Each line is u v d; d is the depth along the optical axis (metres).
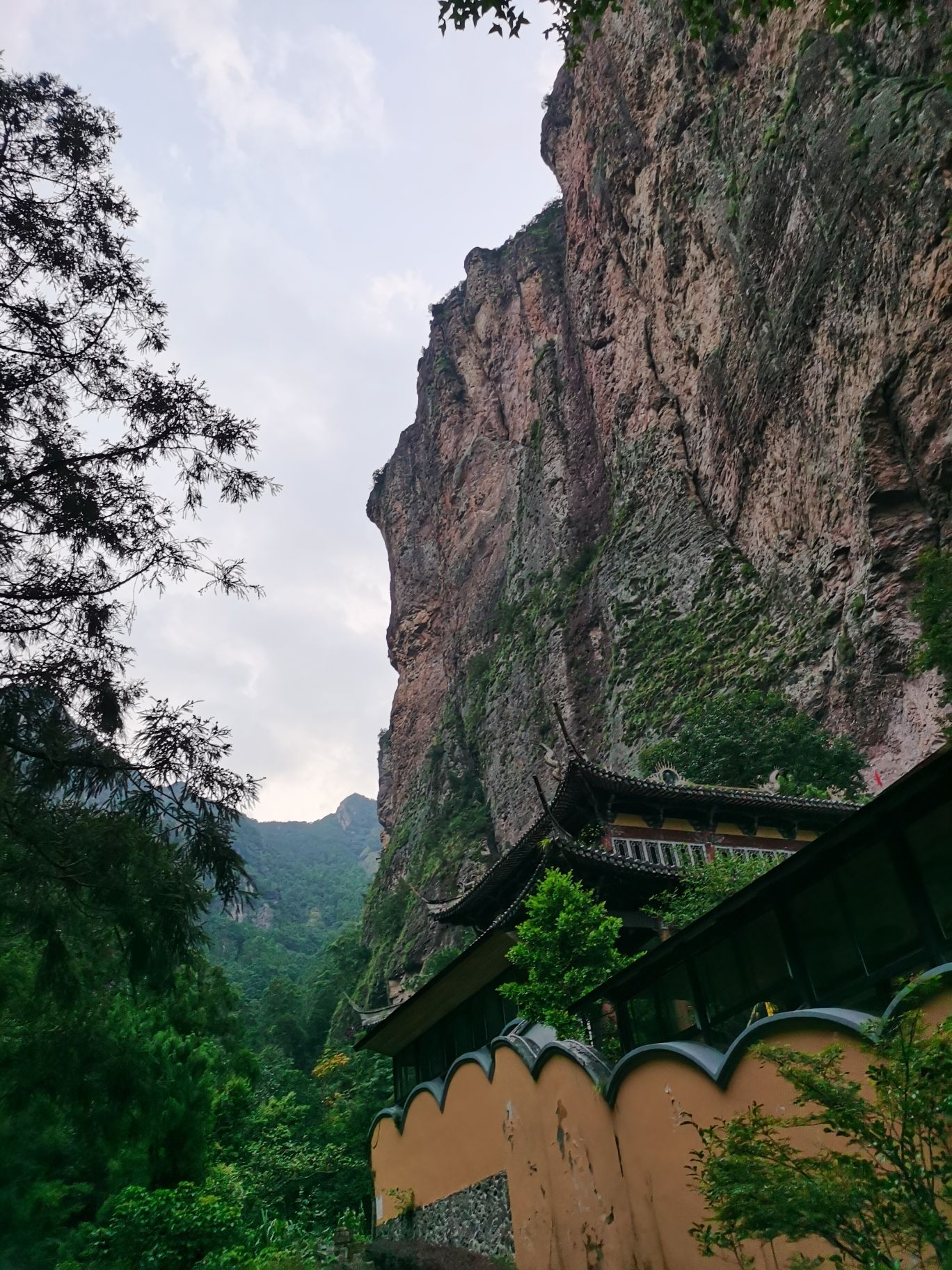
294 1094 41.69
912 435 37.59
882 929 8.70
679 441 63.44
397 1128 20.30
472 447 100.50
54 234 11.38
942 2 39.50
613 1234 11.17
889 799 8.37
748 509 53.53
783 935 9.80
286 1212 27.84
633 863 17.62
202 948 10.40
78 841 9.50
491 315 101.75
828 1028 7.98
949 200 36.44
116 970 10.99
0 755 9.61
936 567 23.95
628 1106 11.04
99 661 10.48
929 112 38.12
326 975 86.69
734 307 54.22
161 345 12.02
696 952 11.18
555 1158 12.96
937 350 36.56
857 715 37.75
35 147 11.46
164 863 9.85
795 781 34.62
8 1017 10.38
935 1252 5.95
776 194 48.94
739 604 51.53
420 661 105.94
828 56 45.81
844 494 41.91
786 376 47.69
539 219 101.00
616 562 65.69
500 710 77.62
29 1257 10.46
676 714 50.41
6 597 10.32
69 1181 15.63
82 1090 10.27
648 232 67.06
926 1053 5.63
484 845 72.56
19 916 9.59
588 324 78.19
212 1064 20.22
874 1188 5.57
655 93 66.19
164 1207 15.93
